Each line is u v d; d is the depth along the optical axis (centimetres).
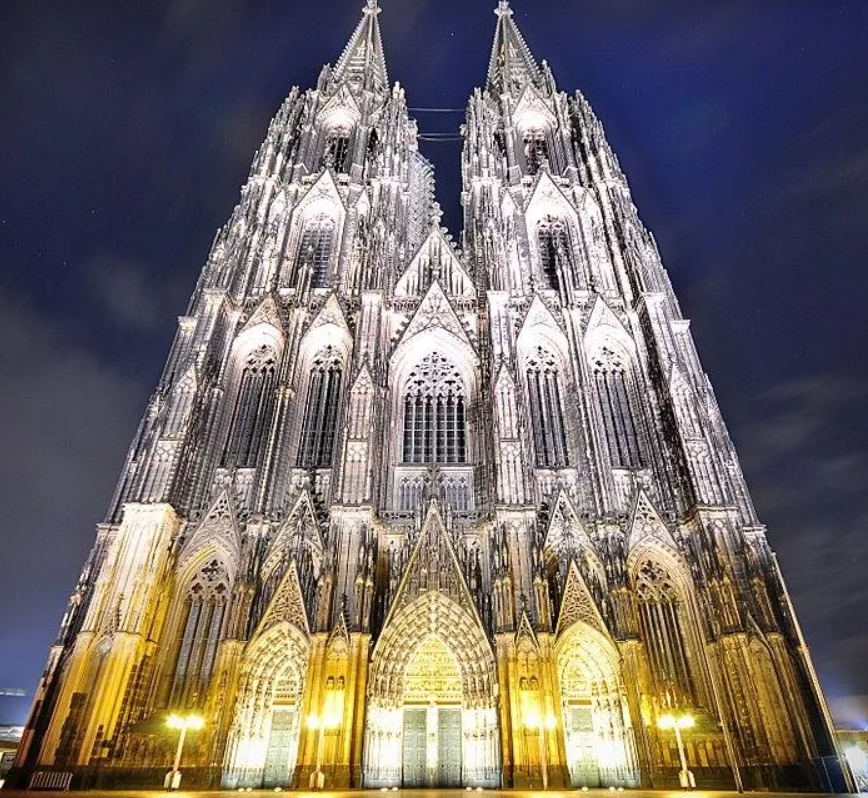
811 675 4350
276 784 4162
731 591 4569
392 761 4219
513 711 4097
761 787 3956
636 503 5216
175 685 4522
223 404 5875
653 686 4488
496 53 10981
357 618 4416
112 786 3966
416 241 8275
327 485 5400
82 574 4903
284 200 7631
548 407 6003
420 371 6266
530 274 6938
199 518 5134
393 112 8612
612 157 8094
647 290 6444
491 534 4956
